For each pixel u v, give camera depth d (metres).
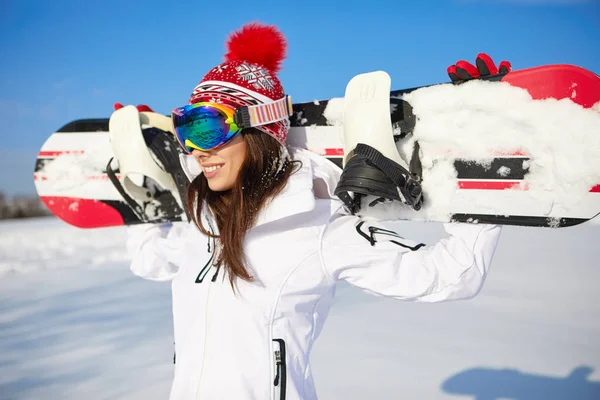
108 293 4.88
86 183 2.04
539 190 1.20
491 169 1.25
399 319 3.64
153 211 1.88
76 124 2.08
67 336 3.56
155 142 1.76
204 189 1.27
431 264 1.09
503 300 4.07
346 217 1.22
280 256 1.15
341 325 3.54
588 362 2.72
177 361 1.18
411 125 1.35
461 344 3.05
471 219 1.28
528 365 2.70
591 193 1.14
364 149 1.17
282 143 1.26
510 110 1.23
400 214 1.35
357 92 1.25
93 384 2.70
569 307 3.81
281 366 1.10
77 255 7.52
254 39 1.34
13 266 6.57
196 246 1.28
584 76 1.15
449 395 2.36
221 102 1.19
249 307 1.12
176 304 1.23
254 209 1.16
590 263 5.75
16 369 2.95
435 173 1.32
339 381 2.54
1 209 19.53
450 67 1.32
